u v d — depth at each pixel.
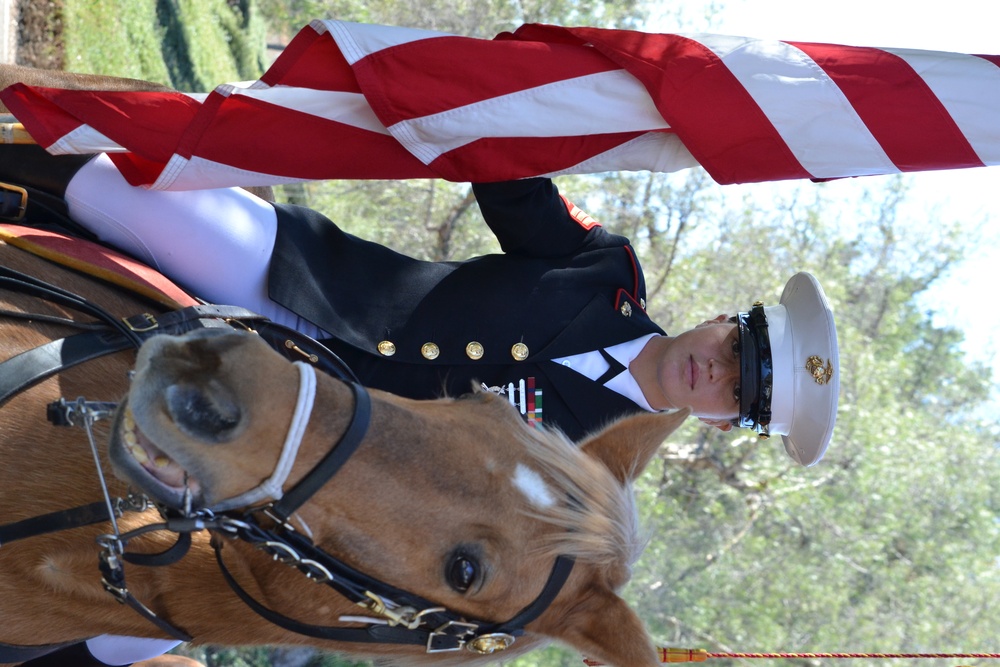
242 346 1.34
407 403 1.68
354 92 2.14
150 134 2.08
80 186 2.20
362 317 2.45
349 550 1.55
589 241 2.76
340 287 2.47
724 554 9.12
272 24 14.75
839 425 9.27
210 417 1.27
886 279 11.60
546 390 2.53
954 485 9.84
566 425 2.55
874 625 8.81
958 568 9.39
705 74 2.12
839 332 9.56
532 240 2.62
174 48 8.69
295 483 1.44
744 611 8.70
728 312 9.31
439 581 1.58
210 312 1.96
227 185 2.20
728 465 9.52
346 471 1.47
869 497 9.23
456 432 1.61
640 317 2.73
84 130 2.05
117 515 1.56
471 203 8.51
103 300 1.95
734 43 2.17
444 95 2.09
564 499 1.66
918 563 9.64
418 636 1.68
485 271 2.59
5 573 1.60
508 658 1.80
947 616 9.19
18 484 1.58
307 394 1.38
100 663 2.23
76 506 1.60
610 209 9.13
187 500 1.37
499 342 2.49
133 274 2.06
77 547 1.61
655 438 1.89
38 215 2.21
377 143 2.20
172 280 2.32
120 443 1.33
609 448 1.87
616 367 2.65
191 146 2.09
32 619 1.66
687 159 2.34
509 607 1.66
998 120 2.09
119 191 2.21
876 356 10.75
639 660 1.65
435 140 2.15
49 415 1.49
